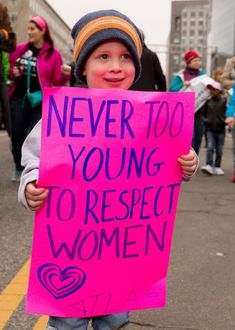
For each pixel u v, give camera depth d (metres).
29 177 1.94
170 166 2.07
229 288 3.51
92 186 1.97
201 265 3.95
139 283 2.10
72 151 1.94
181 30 177.38
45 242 1.98
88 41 2.05
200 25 175.50
